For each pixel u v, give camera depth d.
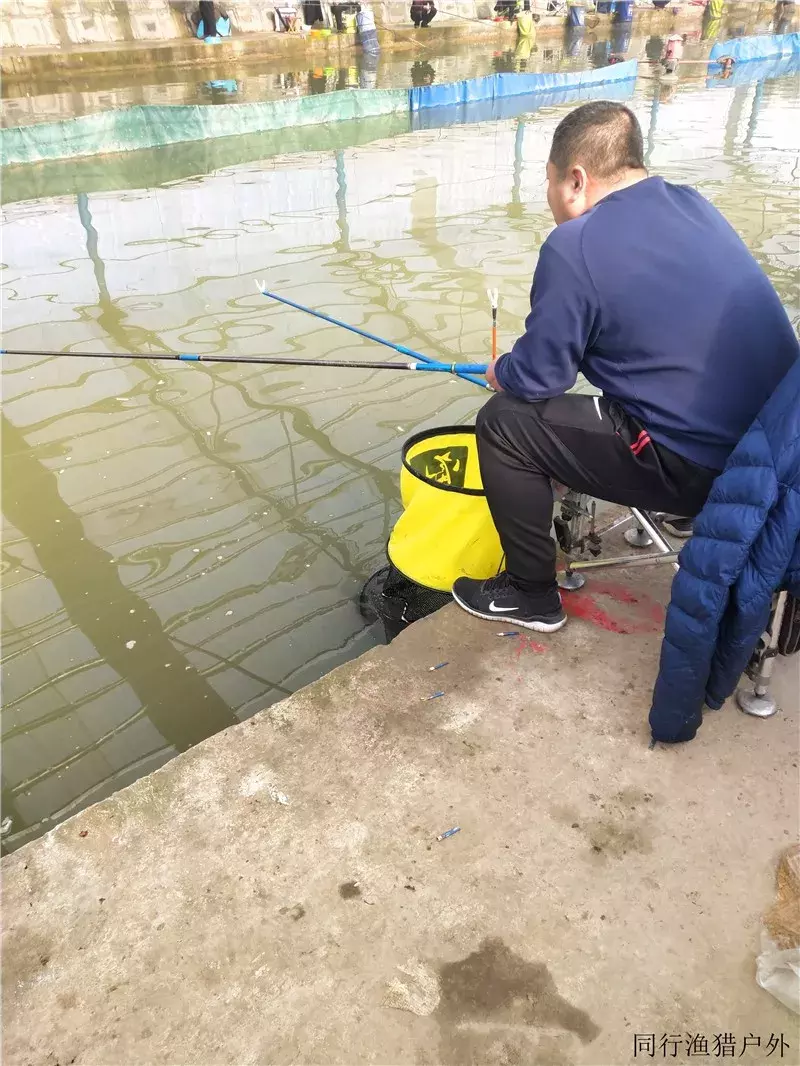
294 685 2.26
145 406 3.66
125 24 12.53
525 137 8.43
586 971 1.24
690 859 1.39
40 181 7.11
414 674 1.79
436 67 13.59
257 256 5.37
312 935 1.30
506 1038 1.17
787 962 1.23
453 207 6.21
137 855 1.43
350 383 3.82
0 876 1.40
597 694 1.72
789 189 6.27
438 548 2.13
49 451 3.36
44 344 4.23
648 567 2.09
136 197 6.62
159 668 2.34
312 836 1.45
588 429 1.62
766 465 1.26
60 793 2.01
